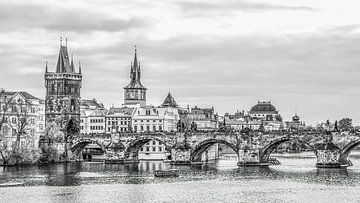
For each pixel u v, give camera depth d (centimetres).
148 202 15850
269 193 17338
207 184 19488
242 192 17550
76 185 19300
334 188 18288
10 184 19488
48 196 16850
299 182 19838
